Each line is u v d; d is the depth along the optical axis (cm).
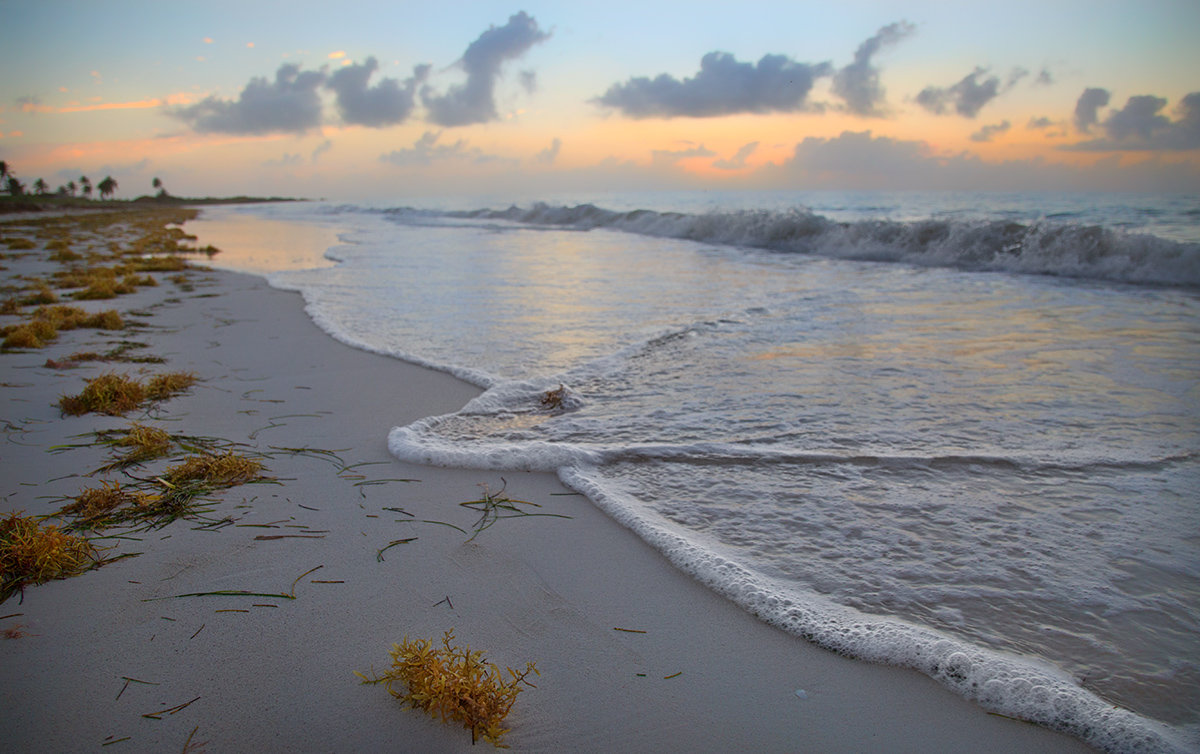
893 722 202
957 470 367
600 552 297
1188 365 546
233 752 187
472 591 266
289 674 218
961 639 234
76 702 205
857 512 326
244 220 4334
